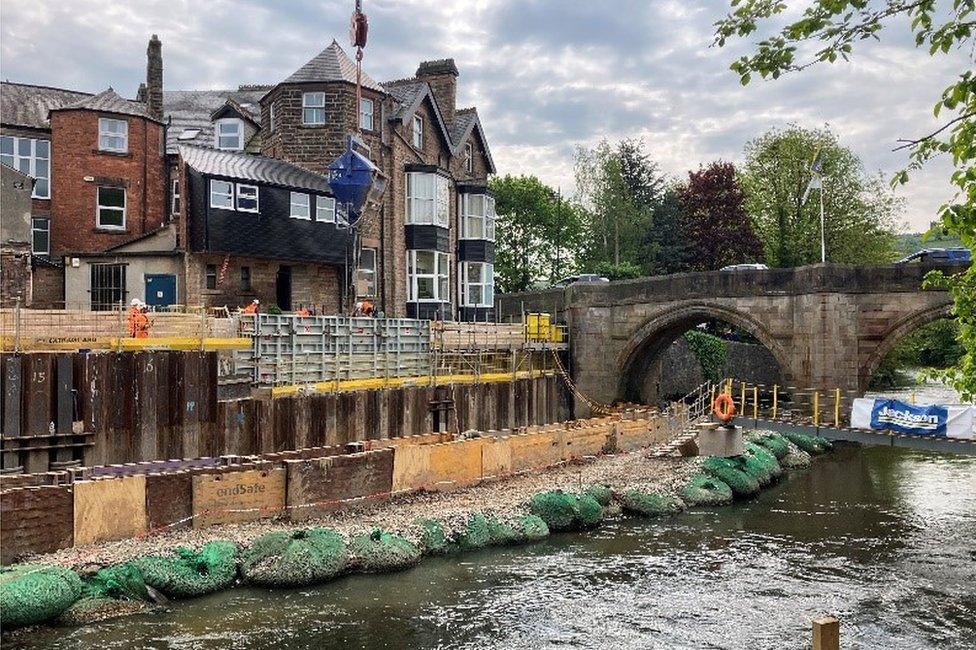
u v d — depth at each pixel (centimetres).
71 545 1664
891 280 3372
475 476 2470
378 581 1725
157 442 2178
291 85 3794
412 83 4331
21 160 3562
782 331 3609
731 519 2403
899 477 3130
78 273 3297
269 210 3434
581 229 7025
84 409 2045
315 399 2589
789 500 2689
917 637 1485
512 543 2056
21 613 1366
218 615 1495
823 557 2006
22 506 1598
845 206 5878
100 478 1759
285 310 3584
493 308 4991
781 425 2972
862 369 3422
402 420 2952
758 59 791
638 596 1691
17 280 2939
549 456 2789
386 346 3150
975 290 981
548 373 3984
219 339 2422
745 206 6438
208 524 1873
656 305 4003
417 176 4078
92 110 3553
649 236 7025
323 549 1722
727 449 2981
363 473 2128
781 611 1614
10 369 1948
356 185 3250
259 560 1689
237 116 4038
